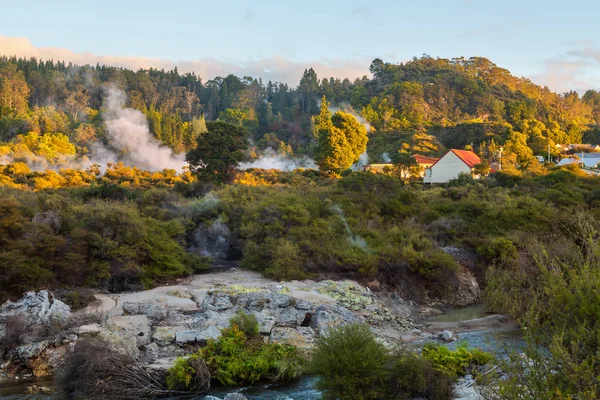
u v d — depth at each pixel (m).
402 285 30.73
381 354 14.38
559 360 9.26
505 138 117.50
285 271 30.97
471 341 21.50
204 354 17.53
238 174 66.12
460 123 145.50
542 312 11.02
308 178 74.75
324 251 32.41
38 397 15.66
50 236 27.38
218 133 59.12
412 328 24.69
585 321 9.20
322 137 89.44
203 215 41.06
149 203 42.31
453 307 29.97
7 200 27.42
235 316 20.67
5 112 144.88
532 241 31.78
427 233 36.69
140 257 30.72
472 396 13.54
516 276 25.97
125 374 15.98
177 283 30.67
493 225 38.16
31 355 17.95
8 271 24.33
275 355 17.86
